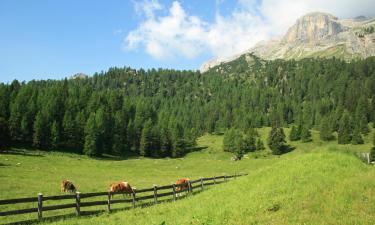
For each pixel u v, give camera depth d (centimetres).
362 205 1969
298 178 2738
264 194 2478
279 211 2006
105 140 13325
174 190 3750
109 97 17162
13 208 3111
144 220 2395
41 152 11106
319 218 1786
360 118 18238
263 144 16038
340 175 2712
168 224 2073
